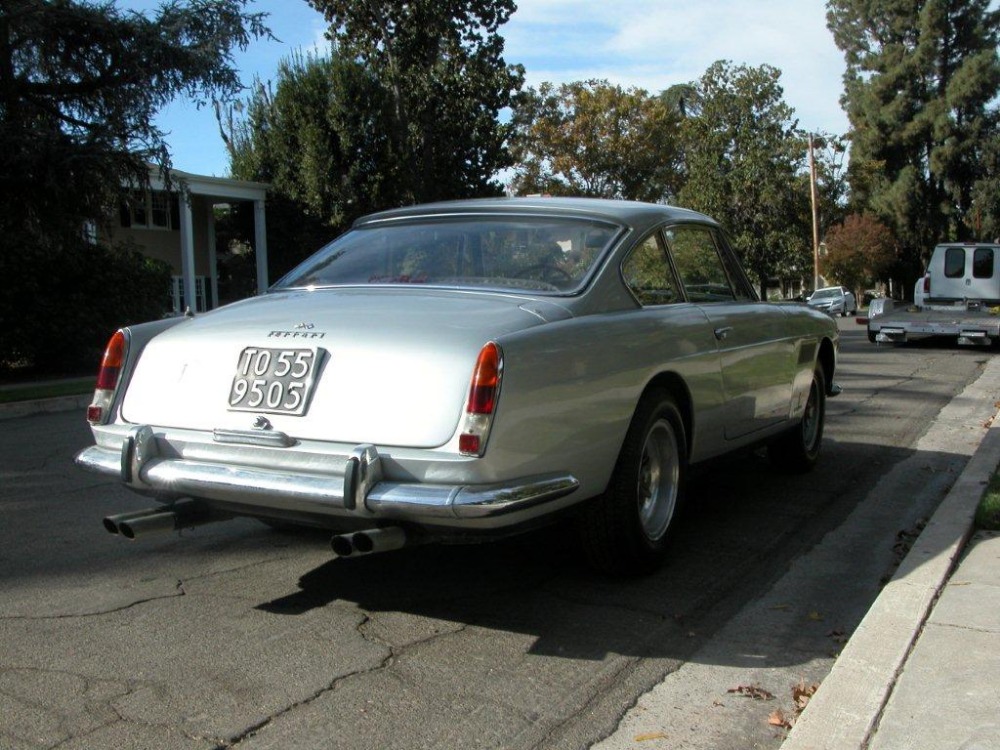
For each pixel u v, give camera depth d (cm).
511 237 466
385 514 351
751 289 602
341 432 364
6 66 1402
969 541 495
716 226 578
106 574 472
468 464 345
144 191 1590
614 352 415
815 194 4238
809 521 580
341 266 481
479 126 3102
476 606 429
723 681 354
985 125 5978
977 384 1252
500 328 372
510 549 514
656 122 5125
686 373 477
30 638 389
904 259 6512
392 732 312
